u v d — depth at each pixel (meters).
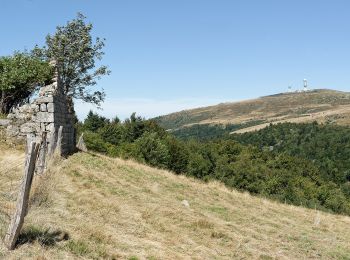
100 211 13.18
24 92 25.61
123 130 66.25
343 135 151.38
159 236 12.38
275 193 81.56
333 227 19.98
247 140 171.62
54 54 36.91
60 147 19.12
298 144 155.75
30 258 8.31
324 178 104.25
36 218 10.67
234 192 24.92
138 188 18.83
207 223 14.74
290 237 16.06
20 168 16.83
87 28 38.47
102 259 9.41
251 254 12.84
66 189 15.20
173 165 65.38
